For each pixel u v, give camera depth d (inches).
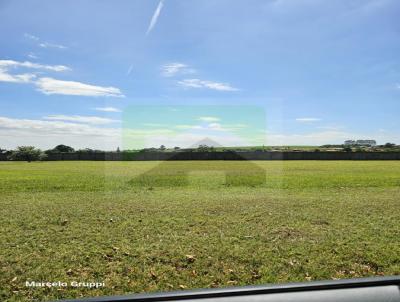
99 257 163.2
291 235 196.5
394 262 164.1
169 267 155.4
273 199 280.2
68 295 132.6
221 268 155.4
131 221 216.1
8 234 188.7
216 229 205.2
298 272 153.2
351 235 198.7
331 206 264.4
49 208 235.5
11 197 253.3
